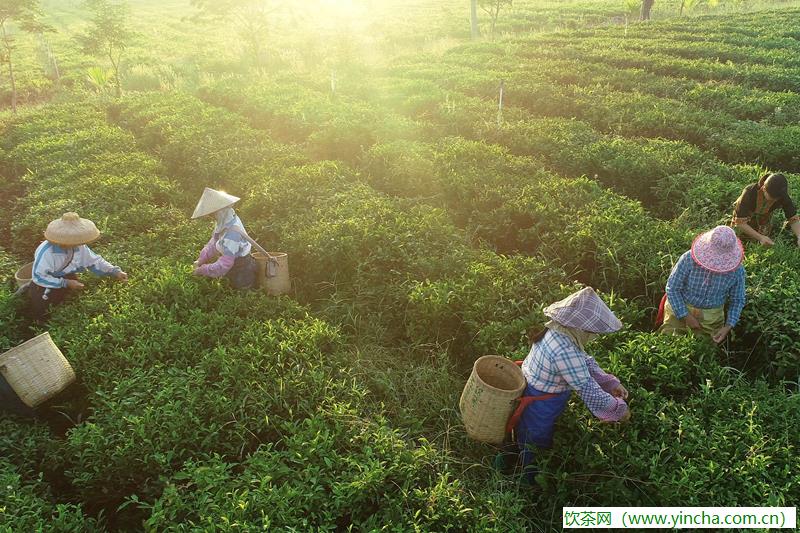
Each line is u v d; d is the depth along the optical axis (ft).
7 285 22.76
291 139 46.98
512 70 67.41
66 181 35.14
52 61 101.55
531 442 14.75
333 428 15.65
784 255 22.47
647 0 108.58
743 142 37.06
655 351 17.21
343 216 27.37
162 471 14.60
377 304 23.11
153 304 20.89
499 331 19.43
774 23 88.84
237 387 16.81
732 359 19.19
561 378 13.66
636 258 23.15
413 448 16.19
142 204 30.99
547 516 14.37
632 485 13.74
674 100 48.52
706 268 16.25
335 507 13.21
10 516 12.70
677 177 31.45
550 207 27.71
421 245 24.95
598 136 39.24
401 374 19.85
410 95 56.13
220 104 60.18
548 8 153.28
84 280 22.58
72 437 15.21
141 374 17.21
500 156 36.09
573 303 13.11
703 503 12.61
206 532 12.00
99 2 72.23
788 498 12.44
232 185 34.86
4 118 58.18
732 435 14.10
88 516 14.92
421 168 34.06
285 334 19.49
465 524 13.16
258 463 14.10
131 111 56.29
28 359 16.35
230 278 22.49
